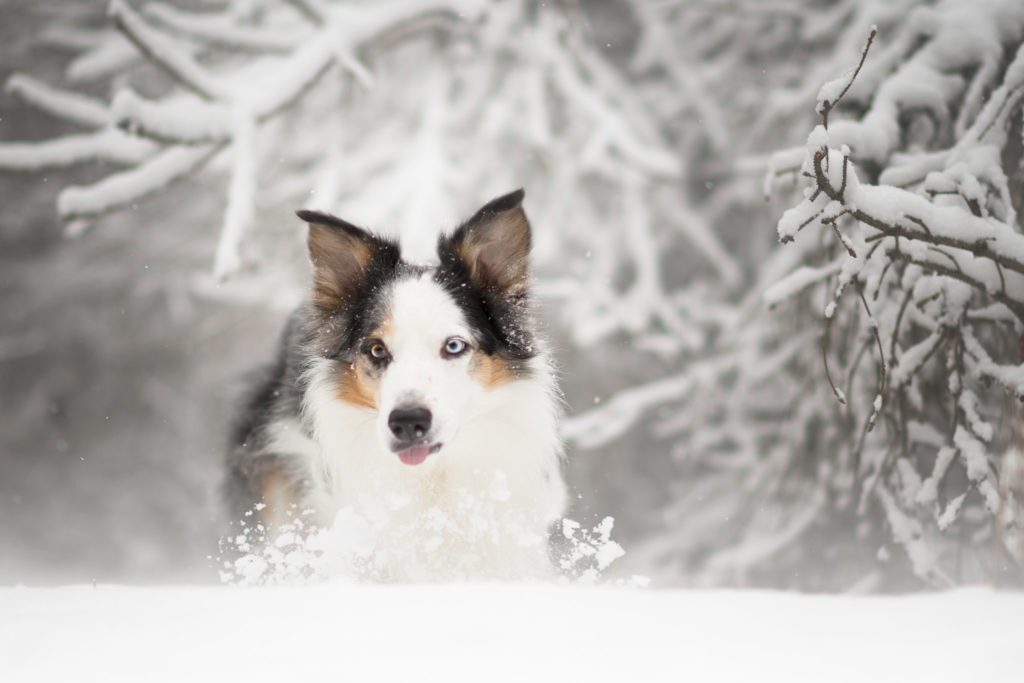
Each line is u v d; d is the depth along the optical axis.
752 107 12.05
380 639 1.74
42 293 15.20
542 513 4.44
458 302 4.19
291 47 9.55
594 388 12.61
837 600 2.21
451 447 4.29
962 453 5.25
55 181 15.14
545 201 10.91
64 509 15.44
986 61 6.23
